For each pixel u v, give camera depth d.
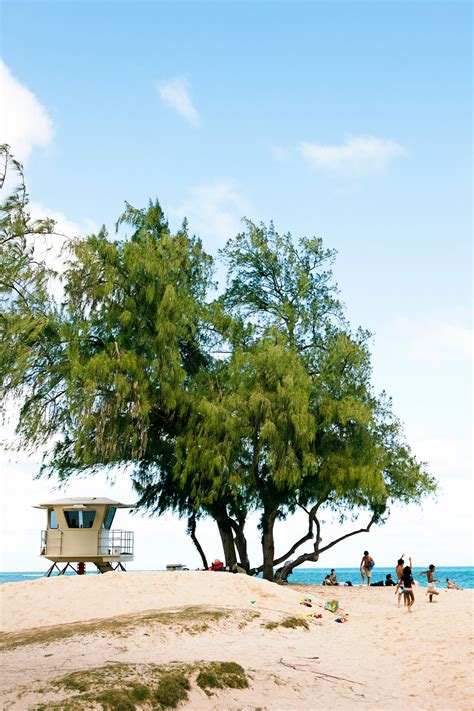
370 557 49.78
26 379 39.91
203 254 45.88
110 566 43.41
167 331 41.38
